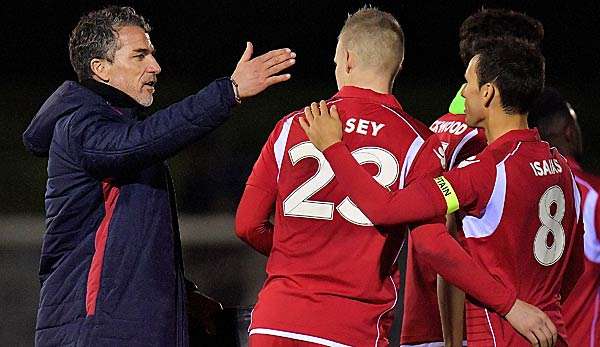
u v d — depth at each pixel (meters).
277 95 73.12
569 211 11.03
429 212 10.16
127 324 10.62
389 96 10.85
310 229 10.50
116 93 11.09
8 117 67.06
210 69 77.56
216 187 54.06
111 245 10.72
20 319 25.41
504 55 10.80
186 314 11.23
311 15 78.62
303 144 10.65
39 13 75.88
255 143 63.34
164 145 10.23
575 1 75.50
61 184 10.77
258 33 78.50
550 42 75.75
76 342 10.64
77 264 10.85
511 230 10.48
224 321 12.05
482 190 10.33
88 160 10.40
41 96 71.81
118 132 10.28
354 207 10.38
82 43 11.27
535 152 10.73
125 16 11.38
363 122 10.61
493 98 10.85
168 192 11.16
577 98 72.38
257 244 11.34
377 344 10.50
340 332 10.32
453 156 11.86
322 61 78.31
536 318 10.32
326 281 10.43
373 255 10.40
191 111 10.21
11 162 58.50
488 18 12.20
